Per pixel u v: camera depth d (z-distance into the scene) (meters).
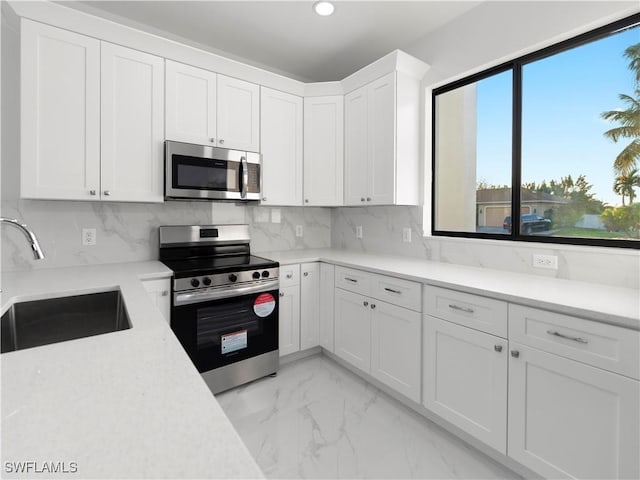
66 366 0.70
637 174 1.61
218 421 0.51
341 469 1.56
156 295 1.93
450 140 2.64
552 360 1.31
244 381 2.27
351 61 2.91
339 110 2.81
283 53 2.75
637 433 1.10
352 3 2.12
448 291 1.71
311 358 2.73
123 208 2.31
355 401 2.11
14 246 1.95
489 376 1.53
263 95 2.61
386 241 2.86
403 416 1.96
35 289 1.47
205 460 0.42
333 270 2.54
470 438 1.71
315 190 2.85
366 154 2.59
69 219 2.12
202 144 2.30
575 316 1.24
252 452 1.66
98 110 1.93
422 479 1.50
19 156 1.93
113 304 1.55
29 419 0.51
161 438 0.46
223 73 2.39
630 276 1.55
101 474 0.39
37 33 1.75
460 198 2.72
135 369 0.69
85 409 0.54
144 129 2.08
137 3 2.11
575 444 1.25
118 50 1.98
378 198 2.50
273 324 2.40
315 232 3.38
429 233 2.56
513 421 1.44
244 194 2.41
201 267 2.12
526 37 1.90
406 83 2.42
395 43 2.59
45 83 1.78
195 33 2.46
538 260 1.87
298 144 2.83
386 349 2.09
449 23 2.31
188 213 2.59
